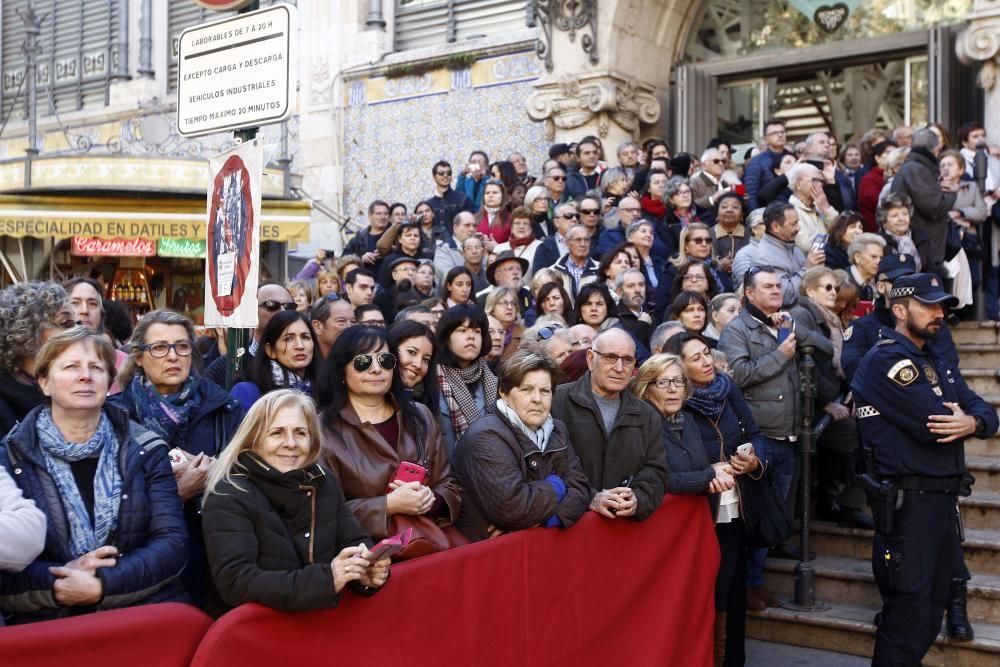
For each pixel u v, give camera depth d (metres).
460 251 8.54
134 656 2.66
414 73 13.19
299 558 3.08
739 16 12.16
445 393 4.79
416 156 13.20
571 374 5.42
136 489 3.02
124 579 2.83
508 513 3.90
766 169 9.12
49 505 2.90
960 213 7.98
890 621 4.73
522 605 3.84
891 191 7.55
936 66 10.48
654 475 4.49
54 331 3.45
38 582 2.76
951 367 4.83
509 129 12.43
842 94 11.62
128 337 5.46
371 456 3.75
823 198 7.76
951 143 10.41
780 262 7.00
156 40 15.60
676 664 4.59
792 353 5.59
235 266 3.90
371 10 13.61
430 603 3.44
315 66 13.97
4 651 2.42
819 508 6.53
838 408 5.99
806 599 5.63
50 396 2.97
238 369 4.68
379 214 9.98
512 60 12.43
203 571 3.46
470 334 4.85
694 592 4.76
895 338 4.75
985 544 5.63
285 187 11.95
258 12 3.90
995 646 4.93
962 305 7.88
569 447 4.34
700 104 12.09
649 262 7.69
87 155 11.17
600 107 11.44
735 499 5.07
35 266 12.26
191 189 11.23
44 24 16.75
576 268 7.75
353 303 7.23
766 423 5.63
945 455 4.69
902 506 4.68
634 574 4.44
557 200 9.37
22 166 11.50
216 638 2.78
